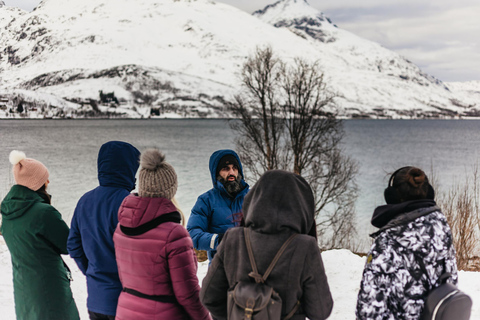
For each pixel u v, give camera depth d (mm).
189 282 2219
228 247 2088
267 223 1958
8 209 2783
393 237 2045
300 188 2057
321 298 1946
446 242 2055
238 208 3191
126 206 2297
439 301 1911
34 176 2820
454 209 10297
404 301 1996
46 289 2781
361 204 43188
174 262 2184
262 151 27672
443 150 104750
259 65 27625
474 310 3969
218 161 3186
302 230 2057
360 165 74312
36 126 176125
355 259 5926
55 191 47406
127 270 2270
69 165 67562
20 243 2766
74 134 134250
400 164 76688
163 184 2295
